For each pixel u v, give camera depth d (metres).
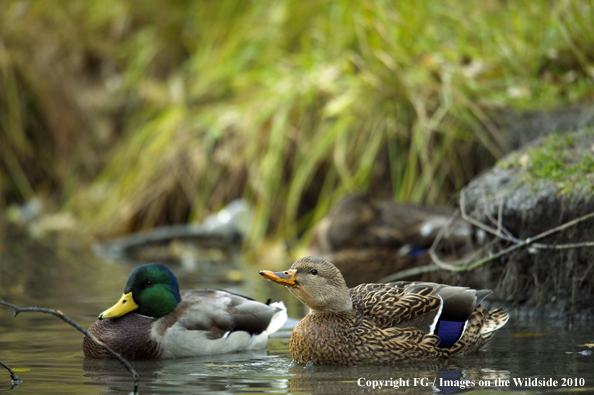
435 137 13.27
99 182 17.08
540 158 9.00
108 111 18.39
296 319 8.27
